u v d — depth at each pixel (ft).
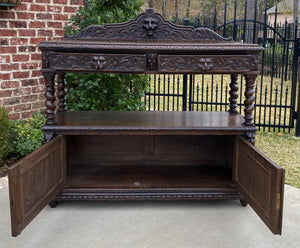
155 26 8.56
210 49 8.20
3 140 11.20
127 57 8.24
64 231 7.89
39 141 11.98
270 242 7.50
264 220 6.95
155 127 8.74
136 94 14.64
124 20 12.82
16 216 6.09
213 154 10.89
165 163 10.88
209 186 9.14
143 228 8.05
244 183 8.32
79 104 13.00
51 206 9.10
